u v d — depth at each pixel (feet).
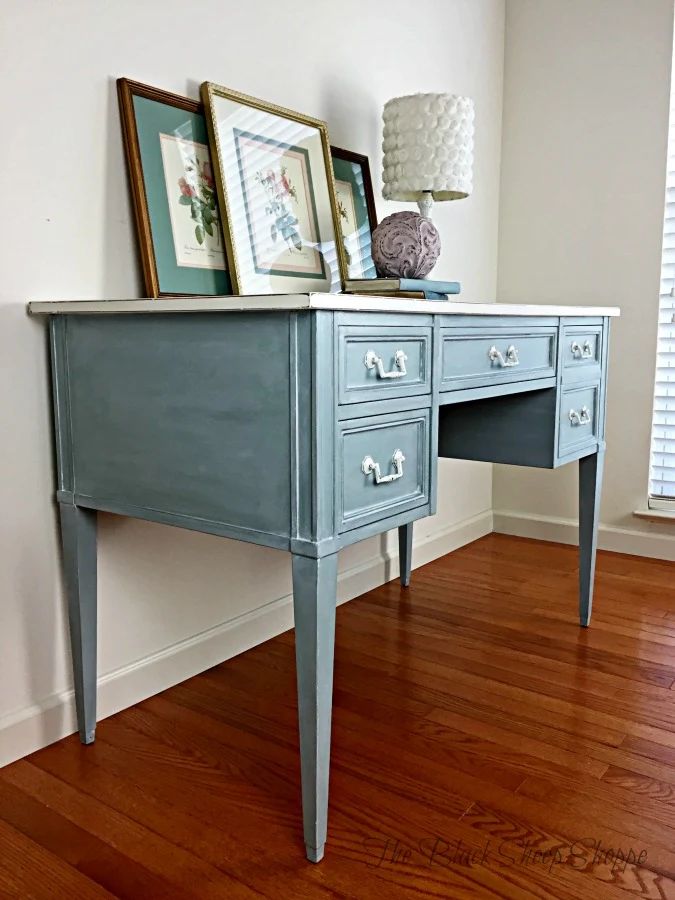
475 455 6.77
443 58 8.24
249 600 6.42
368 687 5.74
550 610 7.30
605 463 9.18
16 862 3.88
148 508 4.37
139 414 4.32
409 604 7.45
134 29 5.01
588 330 6.56
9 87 4.35
